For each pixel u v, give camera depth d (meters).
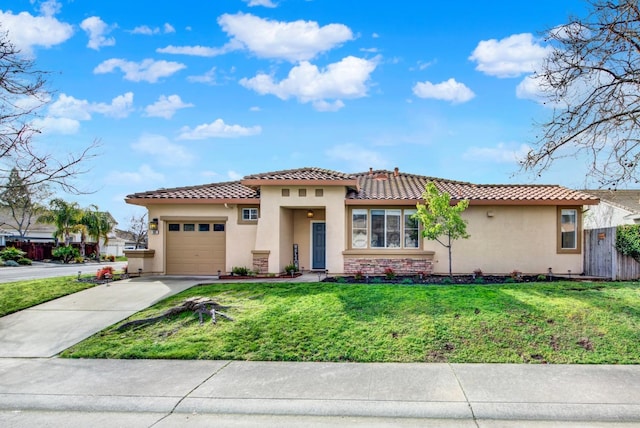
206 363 7.91
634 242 14.46
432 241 16.78
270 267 16.47
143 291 13.67
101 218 44.03
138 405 6.07
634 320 9.30
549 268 16.53
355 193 17.61
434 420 5.61
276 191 16.69
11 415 5.88
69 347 8.93
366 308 10.33
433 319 9.53
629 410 5.73
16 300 12.48
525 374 7.14
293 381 6.91
